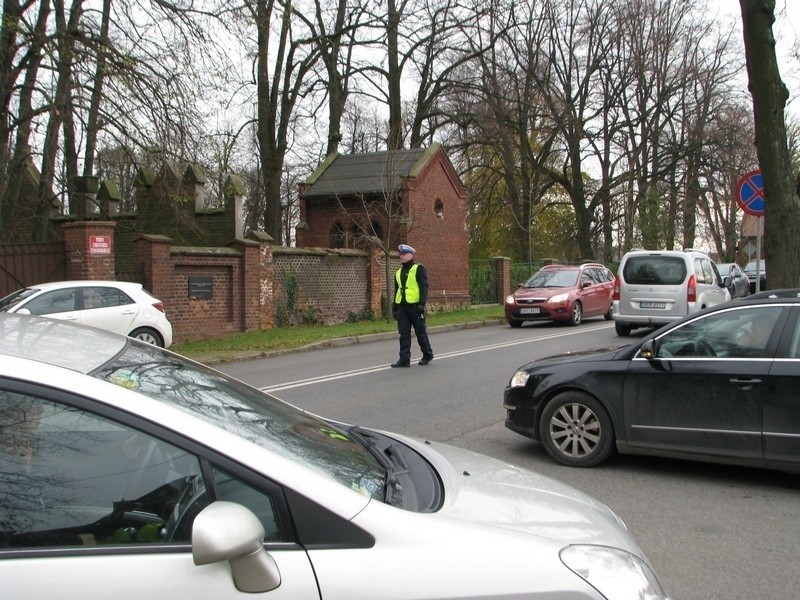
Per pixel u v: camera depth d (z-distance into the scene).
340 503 2.16
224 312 17.84
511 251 48.50
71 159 19.55
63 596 1.95
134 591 1.96
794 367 5.51
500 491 2.72
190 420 2.23
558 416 6.45
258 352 14.91
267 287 19.06
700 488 5.75
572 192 41.22
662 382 5.96
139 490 2.14
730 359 5.75
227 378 3.15
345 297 21.86
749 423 5.63
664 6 38.69
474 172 43.16
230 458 2.16
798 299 5.71
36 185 22.91
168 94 14.80
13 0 13.98
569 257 47.34
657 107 40.00
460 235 28.03
